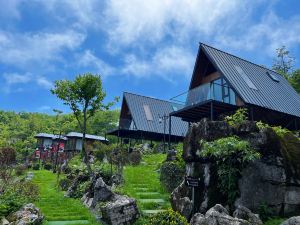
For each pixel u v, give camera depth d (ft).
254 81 74.54
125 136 115.55
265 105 66.54
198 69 80.64
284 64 158.10
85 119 73.31
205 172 34.76
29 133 213.05
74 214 40.83
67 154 130.31
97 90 73.67
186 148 37.47
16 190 50.47
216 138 35.35
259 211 31.32
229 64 74.95
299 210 32.58
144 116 113.50
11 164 73.56
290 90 83.46
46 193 59.72
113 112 237.04
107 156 83.46
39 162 126.41
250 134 34.68
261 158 33.30
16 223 33.94
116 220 35.12
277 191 32.55
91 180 56.29
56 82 72.90
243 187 32.22
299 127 77.71
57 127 226.58
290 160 34.30
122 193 45.55
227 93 70.18
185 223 27.73
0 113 276.82
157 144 110.52
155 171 61.05
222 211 29.19
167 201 42.73
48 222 36.73
